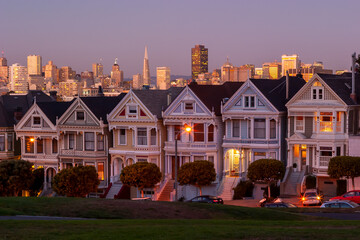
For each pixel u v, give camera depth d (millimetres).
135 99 83000
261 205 66312
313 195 67938
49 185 88500
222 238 36875
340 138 73938
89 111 85812
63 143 88250
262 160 73250
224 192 78625
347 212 54969
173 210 50438
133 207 50750
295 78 85125
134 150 83250
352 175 69375
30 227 39750
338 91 74312
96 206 50625
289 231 38875
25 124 90438
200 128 80875
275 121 77625
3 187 83438
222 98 83938
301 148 76438
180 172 76500
